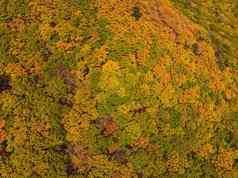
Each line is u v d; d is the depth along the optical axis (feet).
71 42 127.65
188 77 132.67
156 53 128.67
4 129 123.24
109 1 135.13
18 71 127.95
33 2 135.33
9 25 133.18
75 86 123.54
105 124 120.37
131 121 120.57
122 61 123.13
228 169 133.18
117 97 120.37
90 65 123.44
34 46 129.70
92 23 130.11
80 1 135.03
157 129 123.75
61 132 122.72
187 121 128.67
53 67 126.62
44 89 125.70
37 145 122.01
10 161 121.19
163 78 126.82
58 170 120.57
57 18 131.54
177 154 126.72
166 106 125.80
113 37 126.72
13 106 124.98
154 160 123.75
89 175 120.47
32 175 120.47
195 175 128.88
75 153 121.29
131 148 121.19
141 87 122.72
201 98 133.28
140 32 130.00
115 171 120.47
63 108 123.65
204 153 131.03
